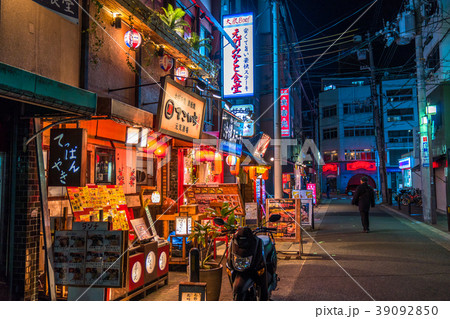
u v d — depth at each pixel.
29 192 5.62
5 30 5.57
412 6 17.80
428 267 8.65
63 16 6.86
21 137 5.70
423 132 17.64
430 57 24.08
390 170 53.19
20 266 5.54
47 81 4.67
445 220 18.66
